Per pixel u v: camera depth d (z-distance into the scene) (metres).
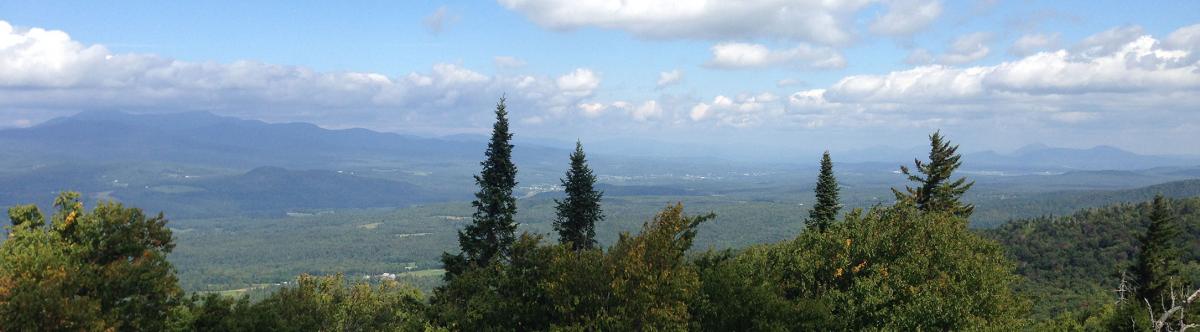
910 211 29.66
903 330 25.44
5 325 18.75
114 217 23.78
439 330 23.95
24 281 20.12
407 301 33.69
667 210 21.92
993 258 29.80
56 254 22.38
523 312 23.38
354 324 32.06
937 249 27.62
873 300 25.39
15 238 23.67
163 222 25.67
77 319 19.47
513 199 37.66
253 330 25.36
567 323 22.16
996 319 26.81
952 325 25.56
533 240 24.55
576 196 42.41
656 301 20.48
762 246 31.34
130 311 22.62
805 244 30.27
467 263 36.66
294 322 27.02
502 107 38.41
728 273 23.66
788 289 28.03
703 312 23.06
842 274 27.98
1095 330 47.91
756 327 22.52
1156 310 45.62
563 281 21.70
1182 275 48.06
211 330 25.69
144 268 23.22
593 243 42.34
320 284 35.72
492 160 38.12
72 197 24.70
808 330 23.16
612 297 21.34
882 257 28.16
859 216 30.25
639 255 20.48
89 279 21.47
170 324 24.44
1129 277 50.09
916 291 25.61
